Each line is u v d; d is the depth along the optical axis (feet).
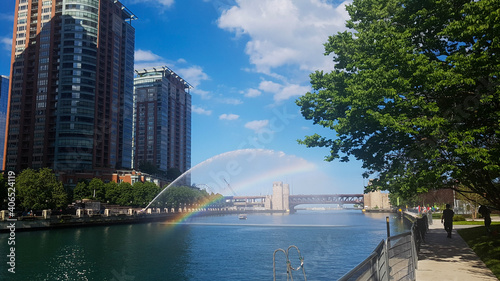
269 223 394.11
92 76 518.37
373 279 24.06
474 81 49.60
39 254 144.87
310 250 157.58
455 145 54.19
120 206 404.77
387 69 57.88
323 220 453.17
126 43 602.44
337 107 71.92
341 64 75.97
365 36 67.77
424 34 65.62
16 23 533.14
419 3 63.72
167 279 107.65
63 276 110.93
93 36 526.57
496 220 161.89
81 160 495.00
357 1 73.82
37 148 500.74
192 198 409.69
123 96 587.68
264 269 119.34
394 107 57.31
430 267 49.73
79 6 519.60
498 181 72.79
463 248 69.15
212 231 273.75
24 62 523.70
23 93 518.37
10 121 514.68
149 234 234.79
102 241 189.98
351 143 71.31
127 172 532.32
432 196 257.96
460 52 57.00
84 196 384.88
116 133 563.07
